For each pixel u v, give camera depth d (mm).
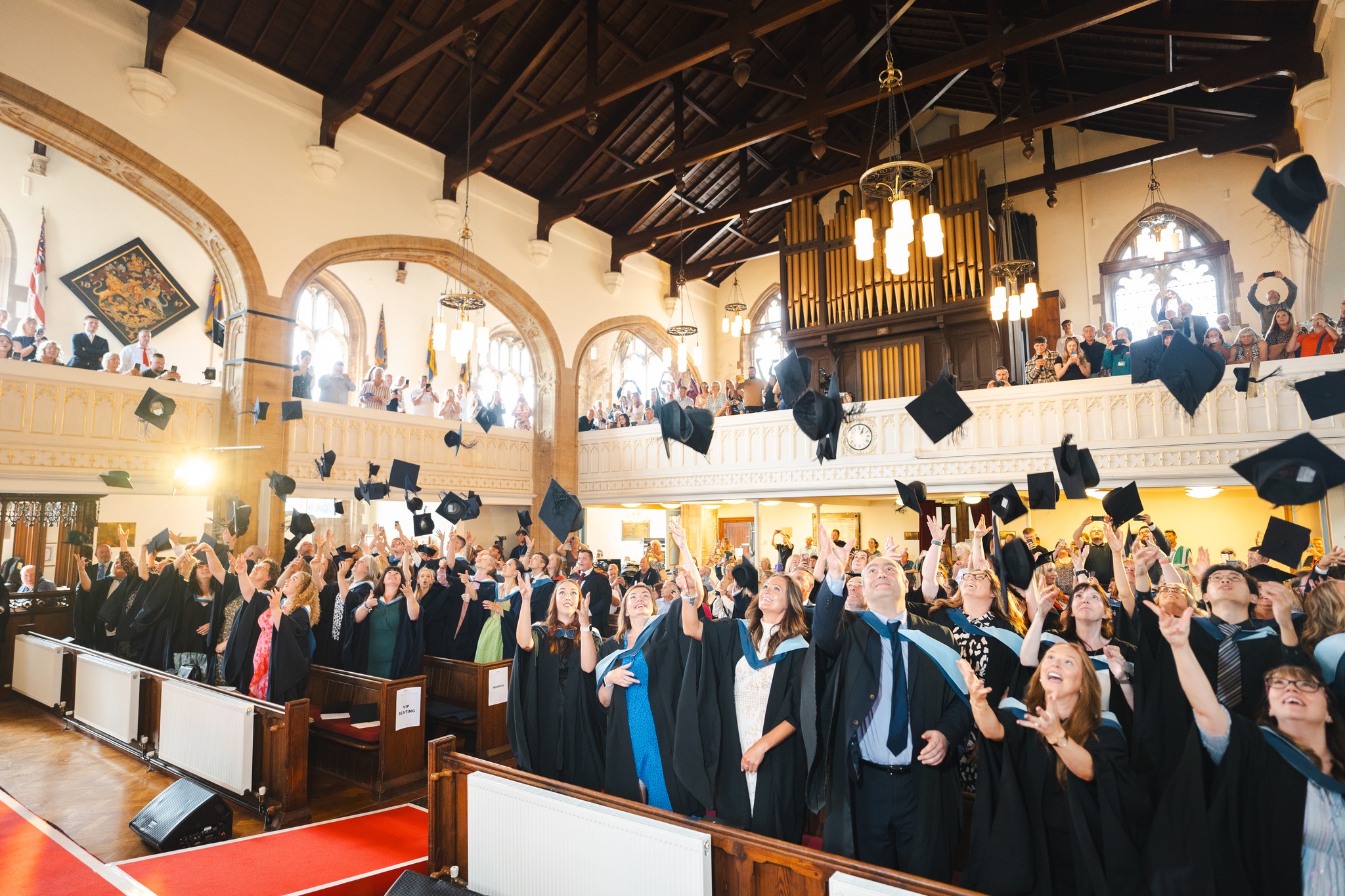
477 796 3631
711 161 15898
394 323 18078
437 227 13156
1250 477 3141
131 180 10102
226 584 6906
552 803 3281
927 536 14016
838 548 3232
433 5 11055
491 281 14031
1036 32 8938
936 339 13578
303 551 8016
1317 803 2219
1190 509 12258
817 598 3146
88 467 9453
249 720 5137
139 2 9938
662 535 18797
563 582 4098
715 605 5137
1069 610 4020
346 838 4684
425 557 7965
